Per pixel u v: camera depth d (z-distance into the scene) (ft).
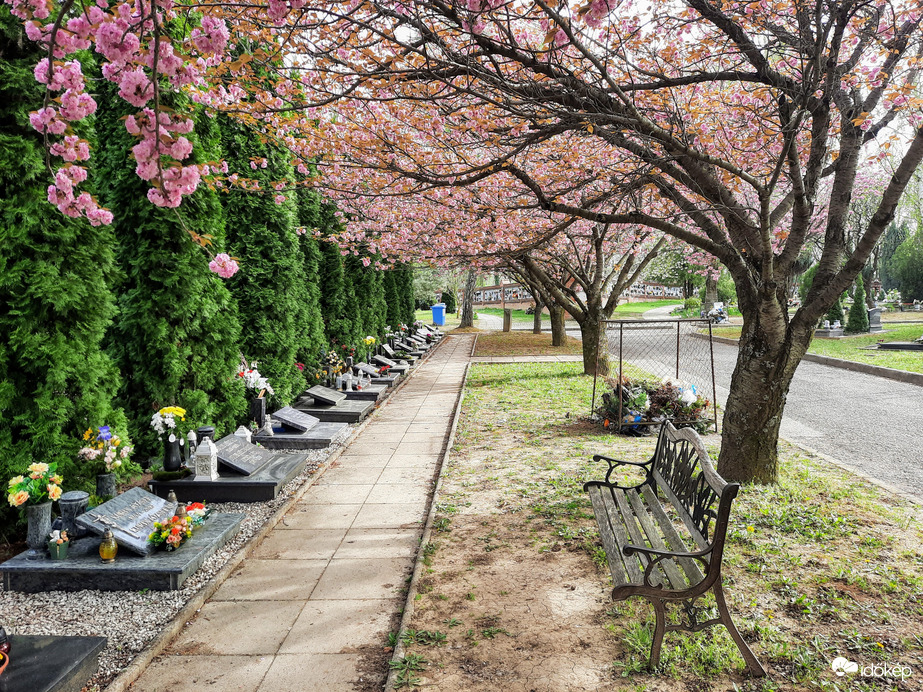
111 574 14.37
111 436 17.98
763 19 15.92
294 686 10.86
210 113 21.31
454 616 12.81
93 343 18.35
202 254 23.58
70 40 9.51
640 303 192.44
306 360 41.01
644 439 27.94
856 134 18.33
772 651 11.03
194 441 21.70
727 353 68.23
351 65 12.85
